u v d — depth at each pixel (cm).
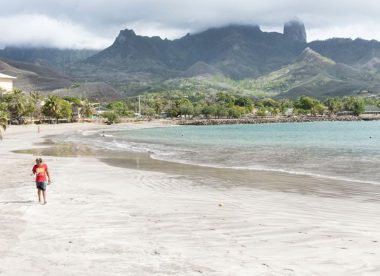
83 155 4628
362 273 986
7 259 1102
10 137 8750
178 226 1458
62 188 2309
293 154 4566
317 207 1781
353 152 4725
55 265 1055
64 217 1593
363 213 1655
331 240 1266
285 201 1931
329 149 5238
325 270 1009
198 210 1725
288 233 1354
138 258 1107
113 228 1432
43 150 5353
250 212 1681
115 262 1075
